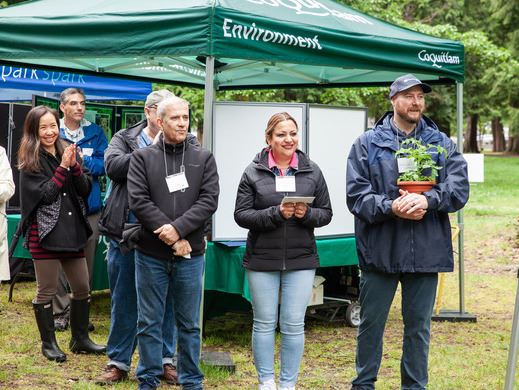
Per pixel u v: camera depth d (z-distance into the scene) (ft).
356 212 13.08
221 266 18.40
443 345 19.53
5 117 25.34
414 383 13.52
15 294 24.99
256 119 19.11
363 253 13.38
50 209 16.28
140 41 15.55
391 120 13.61
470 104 87.97
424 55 19.40
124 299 15.26
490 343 19.86
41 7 17.90
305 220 13.61
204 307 19.85
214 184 13.64
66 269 17.08
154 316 13.56
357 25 18.80
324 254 19.61
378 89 45.93
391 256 13.12
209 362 16.57
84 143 19.72
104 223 15.06
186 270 13.43
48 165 16.42
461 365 17.61
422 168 12.82
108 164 14.76
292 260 13.70
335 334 20.63
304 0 19.07
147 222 13.01
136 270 13.58
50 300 16.97
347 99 44.65
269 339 13.93
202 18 15.03
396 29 20.62
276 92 43.60
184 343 13.75
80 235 16.71
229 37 15.19
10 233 22.13
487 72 81.25
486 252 36.68
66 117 19.58
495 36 88.33
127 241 13.55
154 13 15.44
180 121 13.21
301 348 13.91
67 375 15.94
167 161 13.35
